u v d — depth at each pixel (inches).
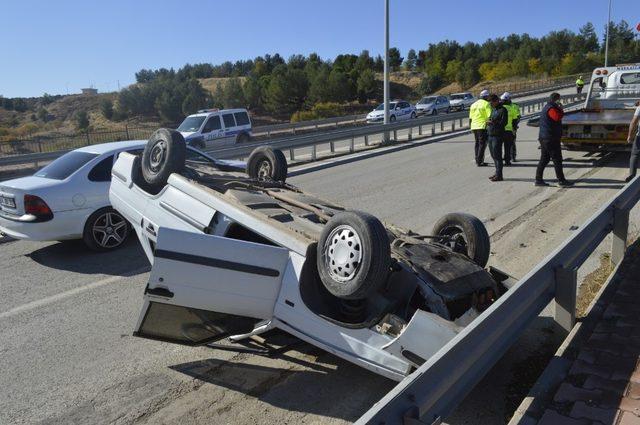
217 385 159.8
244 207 177.2
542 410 129.0
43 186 281.4
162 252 145.5
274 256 155.7
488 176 480.7
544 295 161.9
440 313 146.9
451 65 3479.3
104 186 293.3
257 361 173.6
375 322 145.1
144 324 155.8
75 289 240.4
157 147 218.4
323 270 152.3
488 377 158.2
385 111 803.4
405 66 4271.7
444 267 161.2
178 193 198.5
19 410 148.9
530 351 170.7
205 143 782.5
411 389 96.7
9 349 185.2
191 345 168.2
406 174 513.0
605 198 368.5
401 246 173.5
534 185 426.3
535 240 283.7
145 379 163.9
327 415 143.7
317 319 152.3
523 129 922.7
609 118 510.3
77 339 191.6
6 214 290.2
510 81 2896.2
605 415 125.6
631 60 3014.3
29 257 291.4
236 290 153.6
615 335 162.2
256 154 267.9
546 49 3489.2
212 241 148.8
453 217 200.7
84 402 152.2
